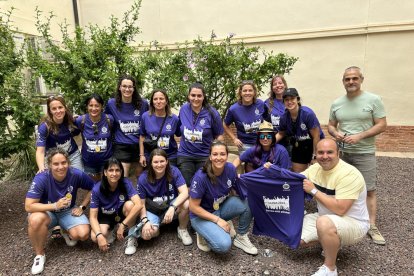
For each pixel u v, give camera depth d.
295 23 7.73
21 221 4.19
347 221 2.81
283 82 4.45
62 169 3.11
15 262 3.23
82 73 5.02
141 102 4.17
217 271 2.97
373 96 3.43
